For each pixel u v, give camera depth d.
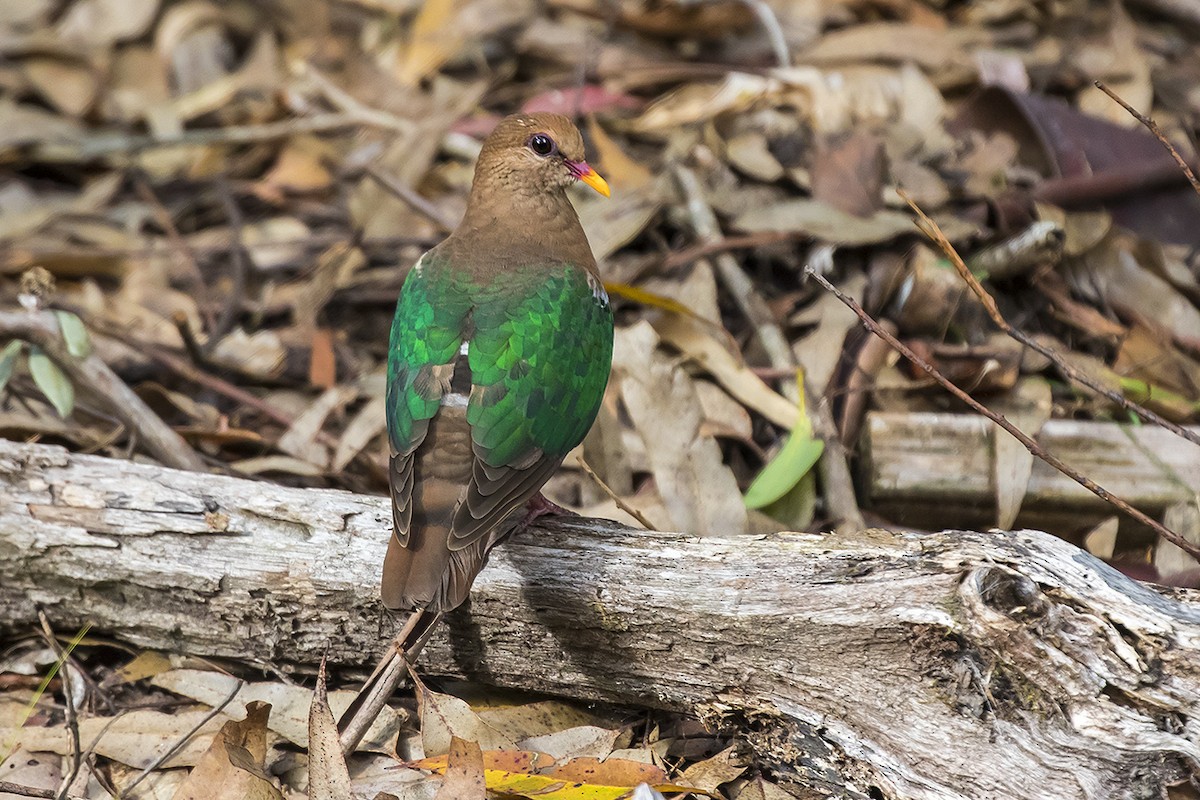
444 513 8.25
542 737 8.57
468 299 9.09
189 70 16.53
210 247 14.20
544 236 10.20
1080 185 12.58
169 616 9.15
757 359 12.02
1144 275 12.27
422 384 8.67
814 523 10.77
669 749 8.68
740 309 12.35
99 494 8.94
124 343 12.81
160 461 10.84
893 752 7.77
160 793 8.33
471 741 7.48
